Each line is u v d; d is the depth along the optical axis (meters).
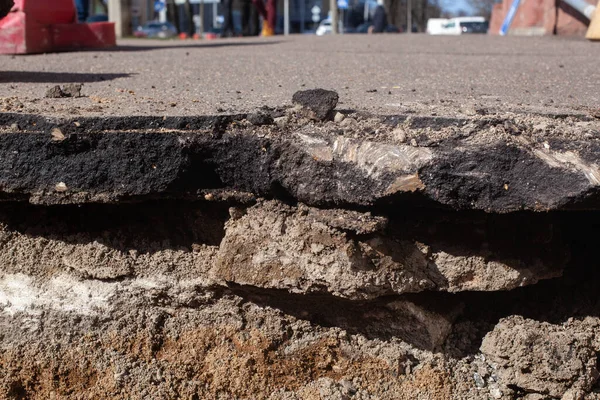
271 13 5.22
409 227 0.75
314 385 0.78
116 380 0.78
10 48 1.87
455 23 9.29
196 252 0.79
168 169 0.74
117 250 0.79
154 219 0.80
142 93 1.01
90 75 1.29
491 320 0.81
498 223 0.76
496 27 5.04
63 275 0.80
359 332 0.79
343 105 0.85
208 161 0.75
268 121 0.75
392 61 1.68
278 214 0.75
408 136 0.73
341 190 0.72
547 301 0.81
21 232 0.80
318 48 2.31
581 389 0.76
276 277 0.75
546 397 0.77
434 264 0.76
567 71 1.40
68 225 0.80
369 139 0.73
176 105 0.84
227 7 6.23
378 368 0.78
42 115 0.74
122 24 4.89
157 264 0.79
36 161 0.74
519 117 0.77
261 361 0.78
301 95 0.77
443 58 1.79
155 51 2.10
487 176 0.71
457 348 0.80
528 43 2.59
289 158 0.73
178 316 0.80
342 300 0.78
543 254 0.78
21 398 0.80
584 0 3.11
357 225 0.72
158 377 0.78
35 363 0.79
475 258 0.76
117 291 0.79
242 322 0.79
